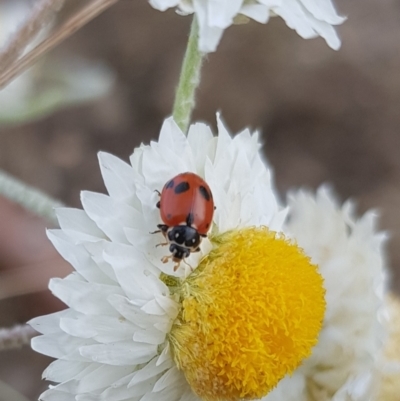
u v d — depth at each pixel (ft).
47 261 0.32
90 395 0.18
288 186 0.39
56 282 0.18
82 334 0.18
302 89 0.40
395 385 0.23
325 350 0.22
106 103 0.39
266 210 0.20
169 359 0.19
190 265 0.18
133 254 0.18
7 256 0.32
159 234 0.18
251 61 0.41
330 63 0.41
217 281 0.18
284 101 0.40
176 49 0.41
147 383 0.19
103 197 0.18
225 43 0.41
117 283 0.18
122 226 0.18
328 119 0.40
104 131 0.39
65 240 0.18
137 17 0.42
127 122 0.39
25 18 0.20
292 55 0.41
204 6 0.17
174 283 0.19
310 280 0.19
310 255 0.23
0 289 0.32
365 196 0.39
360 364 0.22
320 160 0.40
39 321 0.18
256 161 0.20
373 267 0.22
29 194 0.24
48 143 0.38
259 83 0.40
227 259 0.18
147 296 0.18
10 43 0.20
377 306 0.22
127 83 0.40
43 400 0.18
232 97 0.40
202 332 0.18
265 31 0.41
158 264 0.18
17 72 0.20
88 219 0.18
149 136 0.39
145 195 0.18
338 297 0.22
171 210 0.18
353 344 0.22
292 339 0.18
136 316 0.18
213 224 0.19
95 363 0.18
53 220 0.24
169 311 0.18
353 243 0.23
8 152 0.38
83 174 0.38
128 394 0.19
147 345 0.18
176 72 0.41
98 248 0.18
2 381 0.31
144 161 0.19
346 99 0.41
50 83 0.34
